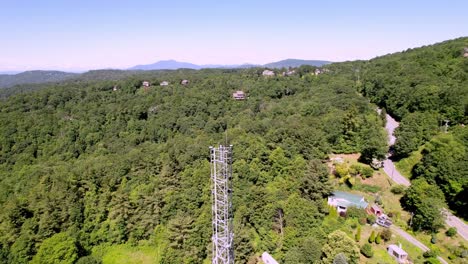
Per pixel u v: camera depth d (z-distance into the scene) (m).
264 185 52.97
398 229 46.41
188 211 48.41
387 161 63.41
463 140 53.50
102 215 48.72
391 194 53.38
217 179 27.92
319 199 47.78
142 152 67.12
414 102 73.25
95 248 46.72
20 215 45.84
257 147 59.38
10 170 72.62
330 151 64.06
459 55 83.88
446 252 41.69
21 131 81.50
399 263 39.66
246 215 46.28
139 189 50.69
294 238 42.50
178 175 54.16
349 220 46.75
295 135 61.97
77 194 50.34
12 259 42.06
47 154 78.75
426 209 44.75
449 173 48.44
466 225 45.66
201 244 43.16
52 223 45.19
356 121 66.50
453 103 64.62
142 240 47.97
